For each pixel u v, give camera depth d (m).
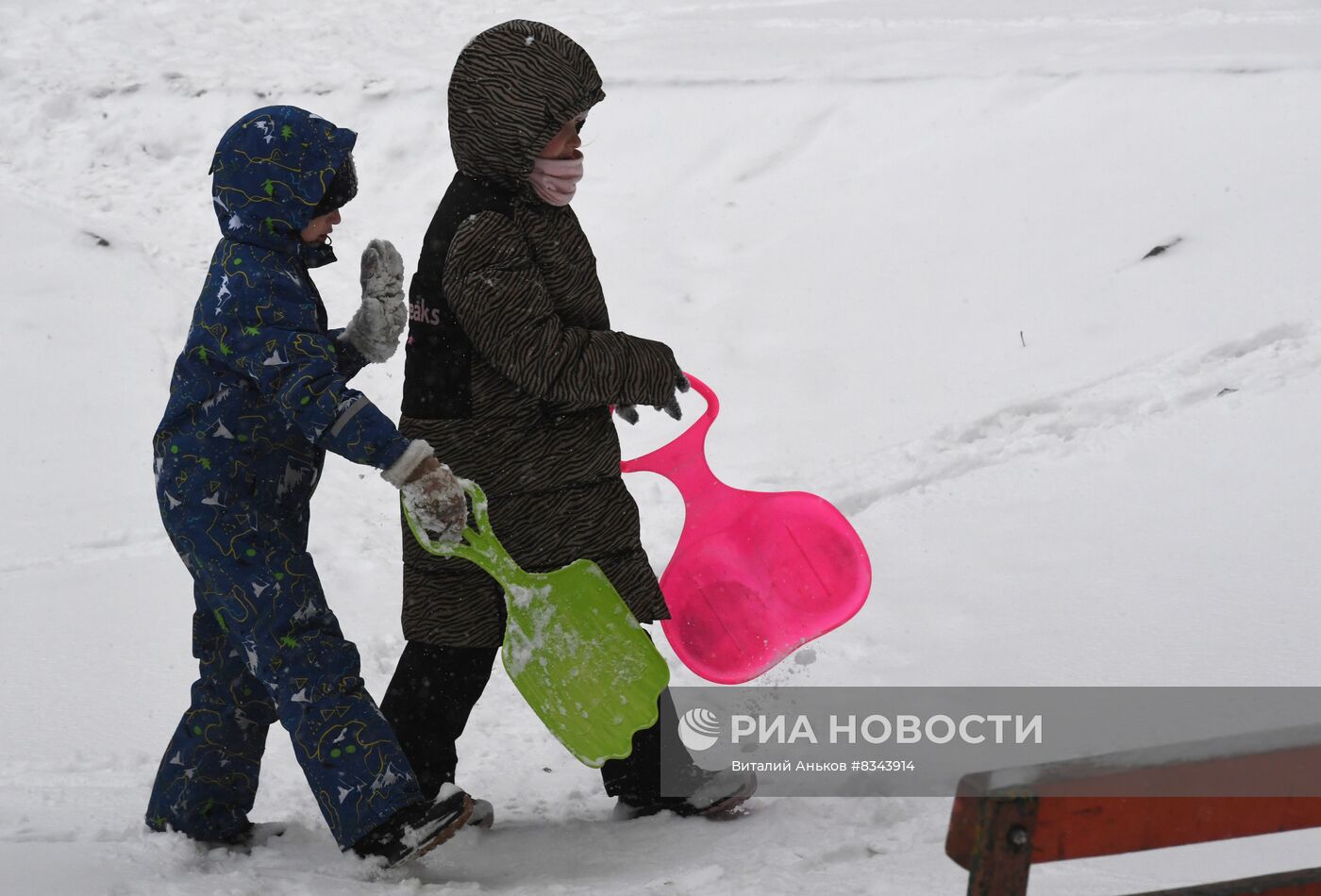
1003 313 24.36
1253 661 12.55
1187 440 18.34
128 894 8.88
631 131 33.31
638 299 27.20
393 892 9.08
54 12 41.62
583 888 9.13
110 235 31.34
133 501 21.45
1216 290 23.17
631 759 10.81
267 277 9.37
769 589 11.10
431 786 10.58
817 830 10.09
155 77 37.03
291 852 10.29
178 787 10.24
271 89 36.38
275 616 9.48
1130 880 8.09
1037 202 27.64
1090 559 15.51
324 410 9.12
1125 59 31.31
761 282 27.22
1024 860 4.89
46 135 35.78
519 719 14.12
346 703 9.53
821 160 31.25
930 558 16.33
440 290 10.17
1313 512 15.67
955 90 31.81
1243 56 30.31
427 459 9.21
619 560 10.61
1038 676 12.92
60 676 15.39
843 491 19.02
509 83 9.86
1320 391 18.84
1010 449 19.56
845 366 23.80
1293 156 26.84
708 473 11.05
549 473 10.34
